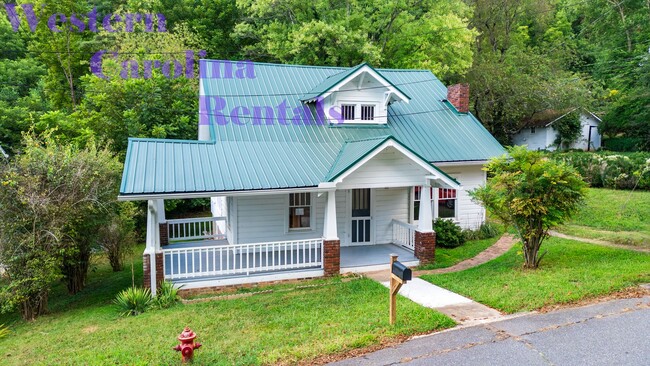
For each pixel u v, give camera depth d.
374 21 27.69
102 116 19.36
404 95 14.84
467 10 30.64
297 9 27.16
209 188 9.73
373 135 14.19
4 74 26.39
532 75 31.77
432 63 26.23
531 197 9.92
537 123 35.06
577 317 7.04
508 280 9.25
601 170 22.17
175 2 30.45
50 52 26.50
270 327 7.29
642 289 8.27
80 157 10.30
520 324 6.88
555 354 5.82
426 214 11.97
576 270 9.67
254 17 29.48
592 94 33.34
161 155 10.90
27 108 22.11
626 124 28.23
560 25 40.44
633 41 30.55
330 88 13.79
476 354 5.89
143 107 19.38
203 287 10.27
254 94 14.88
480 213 16.03
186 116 20.33
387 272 11.40
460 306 7.98
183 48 24.47
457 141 15.16
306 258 12.20
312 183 10.54
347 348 6.18
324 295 9.24
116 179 11.33
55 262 9.45
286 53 25.41
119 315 8.85
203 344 6.59
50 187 9.53
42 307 9.83
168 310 8.81
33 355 6.80
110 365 5.95
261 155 11.78
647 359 5.61
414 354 5.96
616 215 16.78
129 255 15.02
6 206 9.14
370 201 13.83
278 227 12.83
